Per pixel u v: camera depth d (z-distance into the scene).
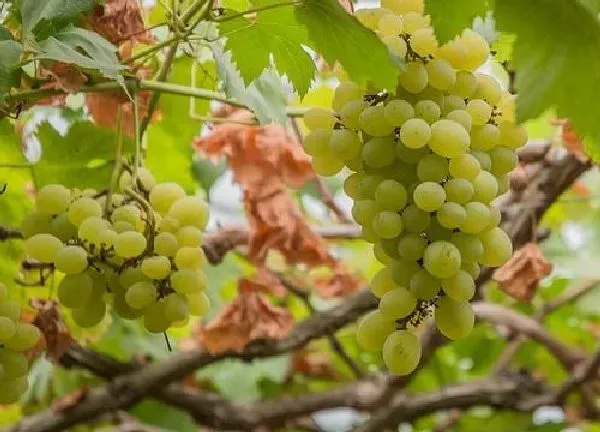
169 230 1.60
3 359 1.60
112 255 1.58
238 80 1.67
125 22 1.66
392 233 1.50
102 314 1.62
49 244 1.60
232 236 1.93
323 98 1.96
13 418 2.09
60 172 1.79
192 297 1.62
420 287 1.50
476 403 2.11
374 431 2.06
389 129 1.52
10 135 1.77
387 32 1.54
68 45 1.56
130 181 1.65
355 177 1.55
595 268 2.39
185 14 1.62
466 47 1.53
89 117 1.84
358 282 2.06
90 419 1.96
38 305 1.73
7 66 1.54
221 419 2.04
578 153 1.82
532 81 1.50
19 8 1.58
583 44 1.49
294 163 1.88
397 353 1.50
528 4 1.48
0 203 1.79
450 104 1.53
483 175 1.52
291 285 2.00
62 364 1.96
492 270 1.87
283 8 1.58
